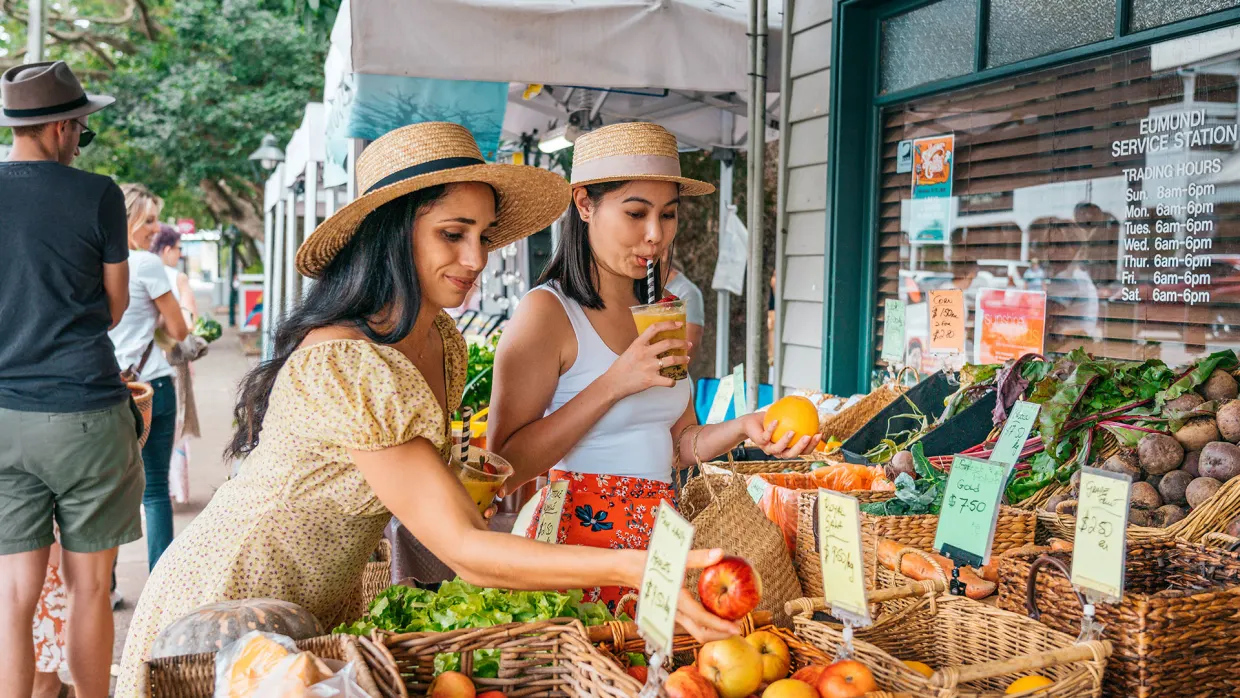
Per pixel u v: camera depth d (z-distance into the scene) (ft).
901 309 12.55
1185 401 8.20
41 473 10.71
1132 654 5.31
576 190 7.85
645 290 8.26
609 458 7.66
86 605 11.25
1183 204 10.80
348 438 5.28
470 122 13.64
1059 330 12.30
